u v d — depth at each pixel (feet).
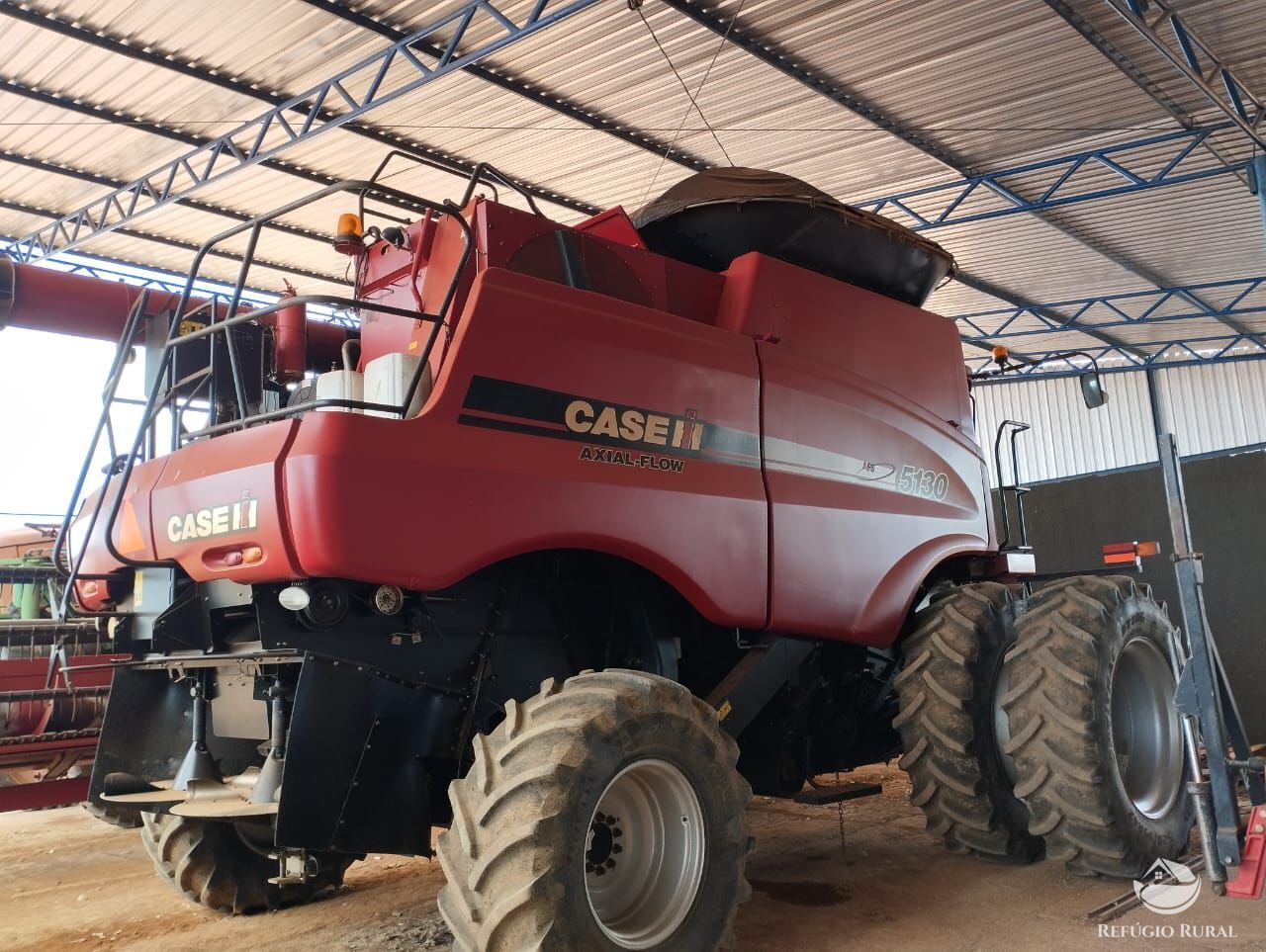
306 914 13.71
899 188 43.65
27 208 43.80
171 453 11.84
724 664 13.75
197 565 10.79
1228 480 25.77
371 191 9.80
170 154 38.99
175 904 14.64
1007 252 51.72
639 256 13.03
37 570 23.80
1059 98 35.40
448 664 11.30
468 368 10.36
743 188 14.47
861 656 15.49
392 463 9.64
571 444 10.98
